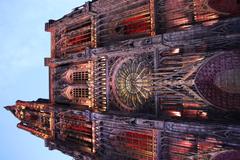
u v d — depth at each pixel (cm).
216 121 4025
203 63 4150
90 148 5734
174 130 4281
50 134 6725
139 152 4950
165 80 4578
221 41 3984
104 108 5528
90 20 5894
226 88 4028
